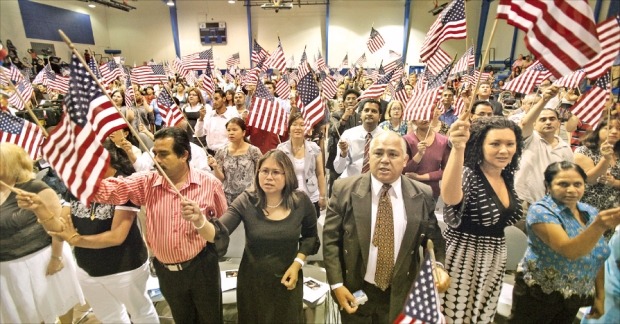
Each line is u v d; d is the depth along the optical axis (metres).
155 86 12.59
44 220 1.81
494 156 1.77
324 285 3.01
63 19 20.31
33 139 2.72
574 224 1.83
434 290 1.26
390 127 4.10
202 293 2.25
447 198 1.73
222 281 3.02
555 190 1.81
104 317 2.32
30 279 2.14
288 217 2.24
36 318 2.20
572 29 1.53
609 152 2.42
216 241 2.12
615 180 2.46
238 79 15.52
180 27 24.55
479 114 3.83
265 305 2.29
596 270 1.86
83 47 22.06
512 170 1.88
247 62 24.75
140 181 2.12
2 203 2.02
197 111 6.76
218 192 2.31
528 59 12.96
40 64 16.03
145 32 24.73
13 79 6.97
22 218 2.06
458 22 3.06
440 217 3.00
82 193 1.68
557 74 1.57
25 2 17.67
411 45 23.23
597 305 1.93
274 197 2.24
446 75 3.08
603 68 2.53
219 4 24.00
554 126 3.01
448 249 1.99
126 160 2.37
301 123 3.51
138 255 2.28
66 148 1.70
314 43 24.06
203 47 24.70
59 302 2.34
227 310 2.82
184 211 1.88
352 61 23.86
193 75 11.11
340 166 3.79
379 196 1.95
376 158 1.88
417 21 22.78
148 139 4.39
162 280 2.24
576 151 2.99
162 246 2.11
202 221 1.95
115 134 2.73
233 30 24.38
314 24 23.84
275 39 24.34
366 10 23.22
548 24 1.57
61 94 9.48
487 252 1.88
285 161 2.21
